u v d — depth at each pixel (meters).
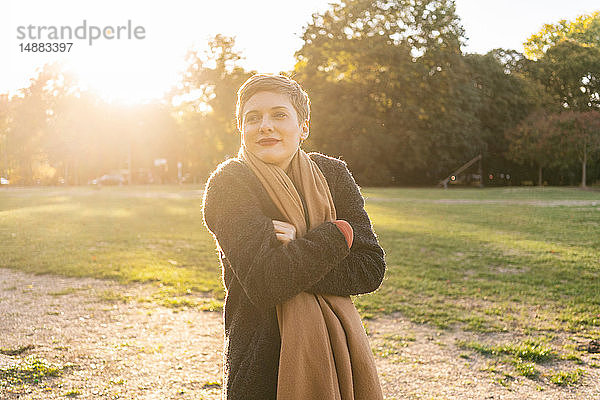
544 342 5.17
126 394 3.67
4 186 57.44
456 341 5.17
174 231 13.49
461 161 51.81
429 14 42.09
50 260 9.08
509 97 50.28
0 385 3.66
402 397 3.83
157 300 6.52
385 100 45.84
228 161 1.50
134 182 66.62
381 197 29.39
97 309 6.03
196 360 4.45
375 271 1.46
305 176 1.50
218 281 7.58
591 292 7.23
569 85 45.81
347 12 43.06
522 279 8.05
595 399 3.84
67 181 62.00
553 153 44.09
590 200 25.58
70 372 4.03
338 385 1.31
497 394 3.91
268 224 1.36
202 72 50.41
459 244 11.29
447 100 44.34
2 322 5.40
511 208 20.80
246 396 1.31
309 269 1.29
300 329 1.31
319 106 45.19
